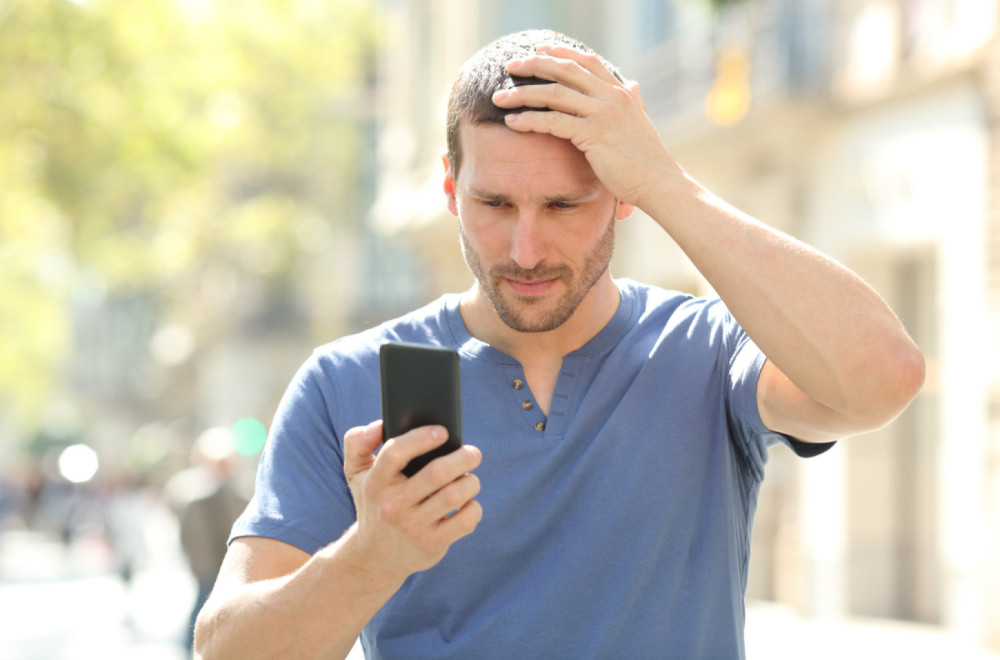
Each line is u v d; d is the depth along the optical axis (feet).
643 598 12.66
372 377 13.03
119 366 293.84
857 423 11.85
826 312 11.45
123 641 69.87
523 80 12.07
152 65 85.51
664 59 78.13
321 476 12.72
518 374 12.96
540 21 90.99
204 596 44.75
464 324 13.42
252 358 183.01
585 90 12.01
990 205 51.80
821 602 62.80
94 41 79.30
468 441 12.74
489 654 12.49
